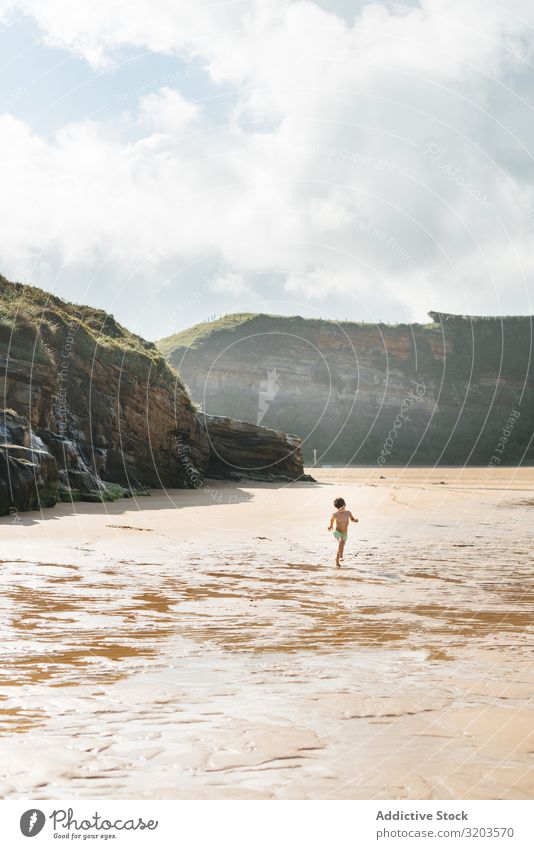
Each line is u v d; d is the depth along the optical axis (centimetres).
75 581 922
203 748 362
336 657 557
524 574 1038
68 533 1477
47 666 521
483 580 979
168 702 437
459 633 650
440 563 1160
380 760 350
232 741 372
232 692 459
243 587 902
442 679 494
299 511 2253
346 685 478
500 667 529
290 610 755
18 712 415
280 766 343
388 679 493
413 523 1920
